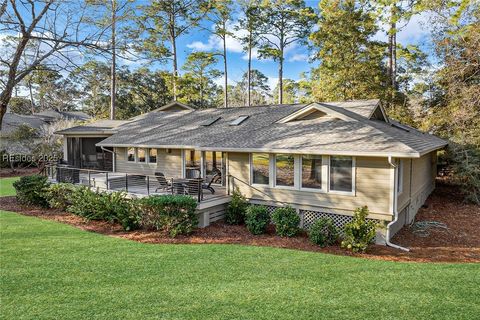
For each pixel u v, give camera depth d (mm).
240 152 13344
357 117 13453
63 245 9688
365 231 9602
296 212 11828
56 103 54500
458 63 19766
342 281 7191
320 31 29219
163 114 22953
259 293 6543
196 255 8930
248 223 11445
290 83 38219
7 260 8352
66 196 14648
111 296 6367
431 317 5609
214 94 57406
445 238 11172
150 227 11758
